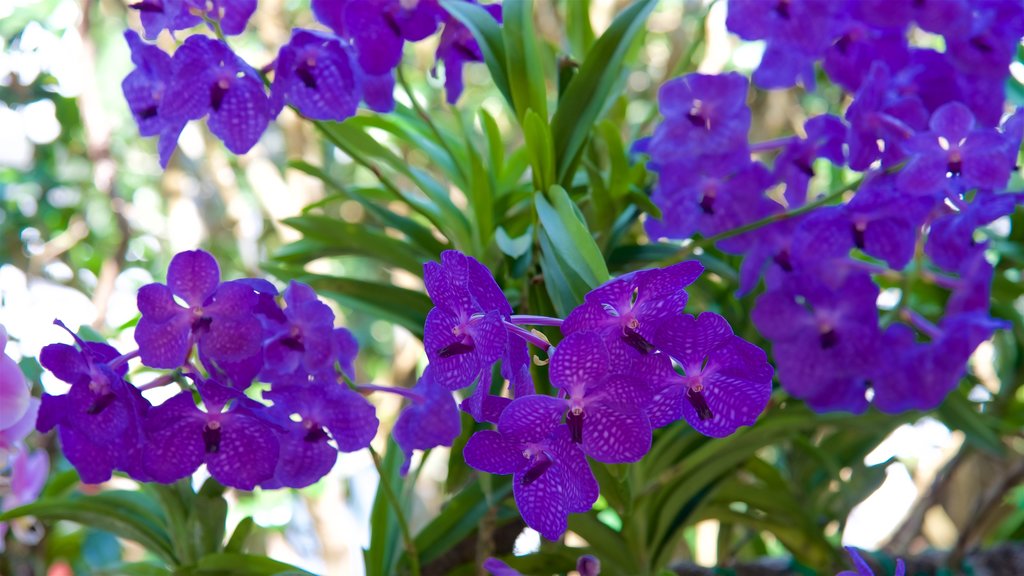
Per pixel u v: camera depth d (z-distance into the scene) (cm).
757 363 87
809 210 111
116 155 290
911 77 113
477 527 117
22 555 154
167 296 94
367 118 125
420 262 122
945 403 127
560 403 86
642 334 86
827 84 136
